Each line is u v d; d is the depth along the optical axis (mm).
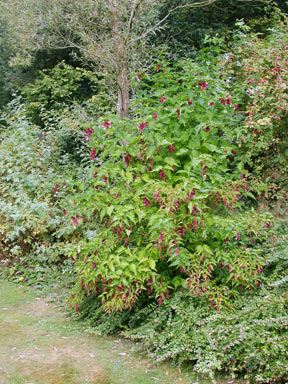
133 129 3330
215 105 3572
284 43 4547
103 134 3334
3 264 5297
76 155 7512
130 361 2941
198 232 3182
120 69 5066
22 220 5266
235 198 3184
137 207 3035
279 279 3119
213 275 3361
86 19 5094
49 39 6113
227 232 3076
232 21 9156
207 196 3088
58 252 5031
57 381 2654
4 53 12227
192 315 2945
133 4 4730
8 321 3664
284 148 4492
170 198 2801
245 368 2594
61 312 3887
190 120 3416
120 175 3365
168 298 3195
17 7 6113
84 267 3314
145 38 5801
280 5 8703
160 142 3049
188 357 2801
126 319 3400
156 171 3285
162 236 2803
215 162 3213
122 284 3068
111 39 4906
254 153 4273
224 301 2994
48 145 6562
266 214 3260
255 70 4391
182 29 8578
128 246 3523
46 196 5609
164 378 2711
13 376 2709
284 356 2465
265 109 4367
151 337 2908
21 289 4605
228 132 3645
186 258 3000
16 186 5766
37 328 3518
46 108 9617
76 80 9641
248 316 2779
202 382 2645
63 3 5121
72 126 6438
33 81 11484
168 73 3561
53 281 4730
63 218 5219
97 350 3117
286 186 4512
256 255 3131
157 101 3680
